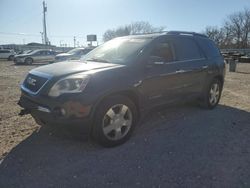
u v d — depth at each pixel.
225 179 3.34
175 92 5.20
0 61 33.53
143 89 4.49
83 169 3.55
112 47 5.19
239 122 5.54
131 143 4.38
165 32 5.39
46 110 3.84
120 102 4.16
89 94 3.76
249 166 3.67
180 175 3.43
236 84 11.16
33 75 4.29
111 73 4.08
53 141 4.39
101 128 3.98
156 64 4.57
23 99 4.34
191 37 5.93
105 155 3.95
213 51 6.48
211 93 6.41
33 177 3.35
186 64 5.38
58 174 3.42
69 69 4.16
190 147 4.26
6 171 3.48
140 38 5.09
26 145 4.24
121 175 3.41
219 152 4.10
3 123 5.24
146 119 5.54
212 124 5.37
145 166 3.64
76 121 3.75
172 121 5.49
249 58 27.61
